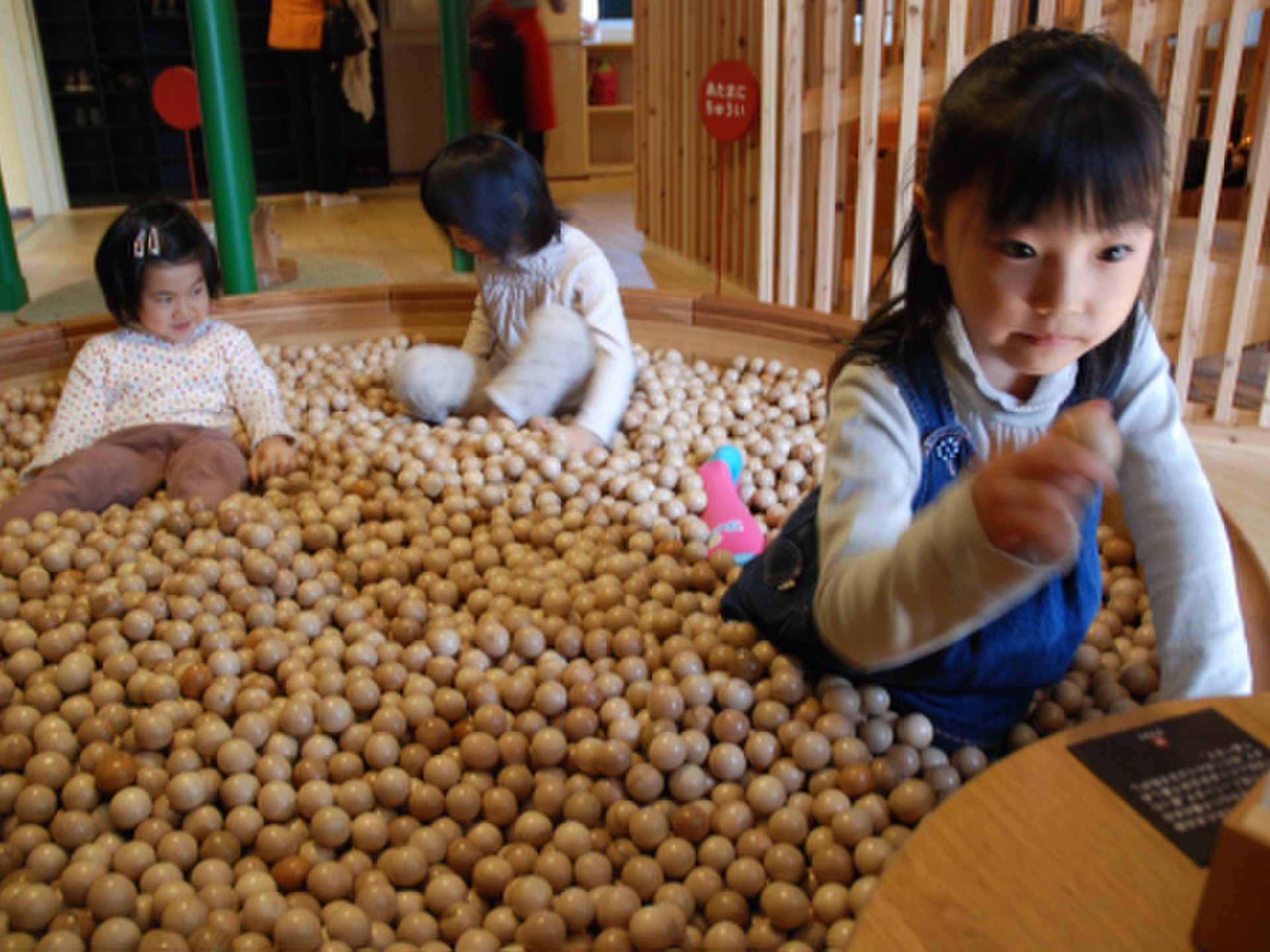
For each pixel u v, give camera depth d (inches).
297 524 64.9
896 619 32.5
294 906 39.3
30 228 203.3
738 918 39.9
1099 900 25.1
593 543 63.2
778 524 69.8
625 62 273.3
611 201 223.9
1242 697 32.0
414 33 243.8
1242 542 52.6
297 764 45.7
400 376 78.3
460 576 59.4
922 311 40.2
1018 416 40.2
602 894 39.4
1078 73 32.0
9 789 43.4
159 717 45.9
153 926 38.6
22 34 218.2
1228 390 101.2
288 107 249.8
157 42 236.7
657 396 83.2
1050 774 28.7
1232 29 90.5
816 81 116.8
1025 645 43.3
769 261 116.0
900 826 42.7
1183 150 107.3
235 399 77.8
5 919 36.9
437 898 40.3
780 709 46.5
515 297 81.6
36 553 60.3
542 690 47.7
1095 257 32.3
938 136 35.0
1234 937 23.0
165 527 63.5
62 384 86.1
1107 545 62.1
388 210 217.0
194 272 74.2
